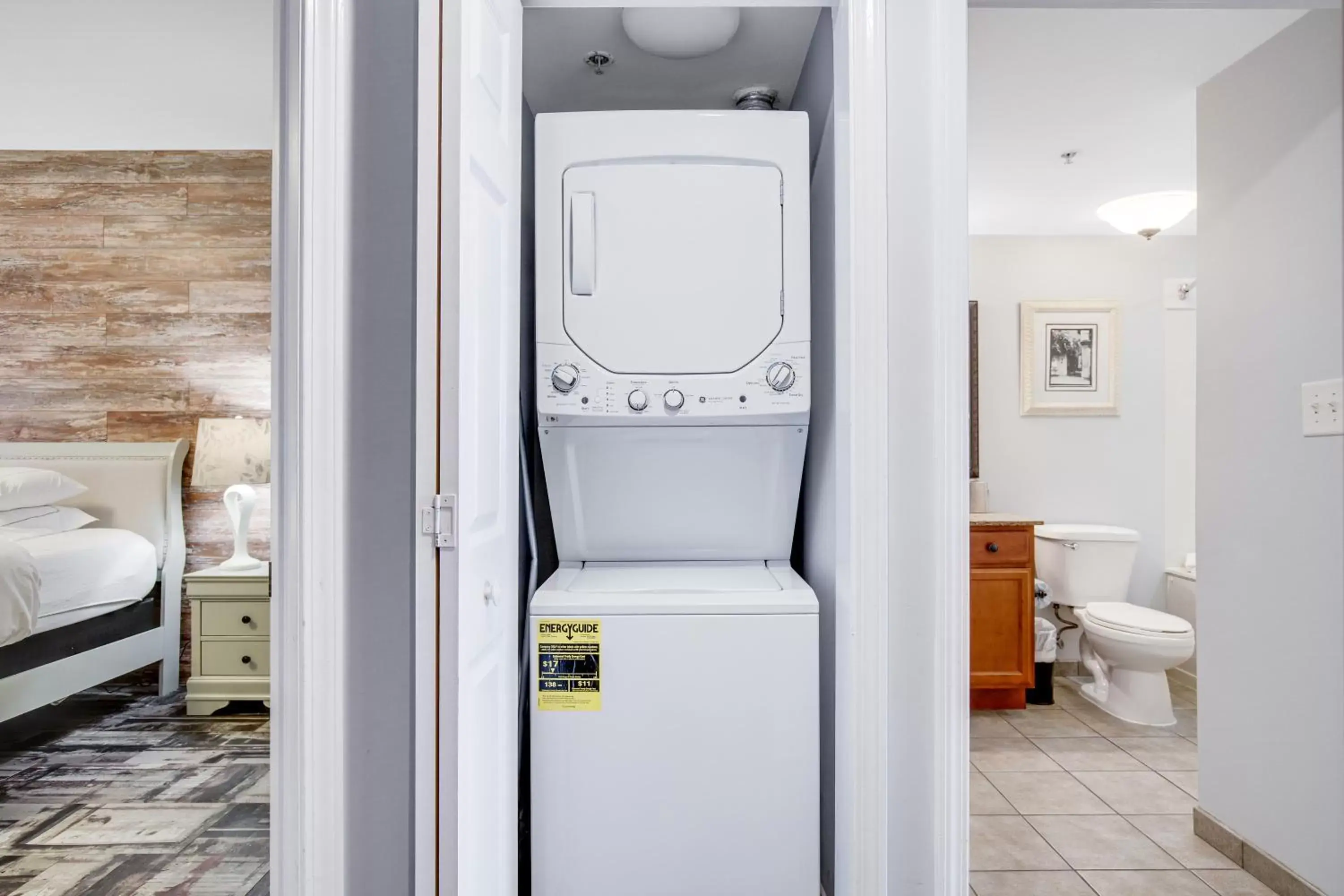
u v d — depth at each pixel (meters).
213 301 3.45
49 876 1.93
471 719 1.12
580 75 2.05
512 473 1.44
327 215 1.16
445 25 1.03
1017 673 3.26
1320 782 1.75
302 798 1.15
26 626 2.45
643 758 1.48
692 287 1.66
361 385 1.21
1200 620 2.16
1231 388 2.03
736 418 1.71
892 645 1.33
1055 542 3.63
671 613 1.49
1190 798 2.44
